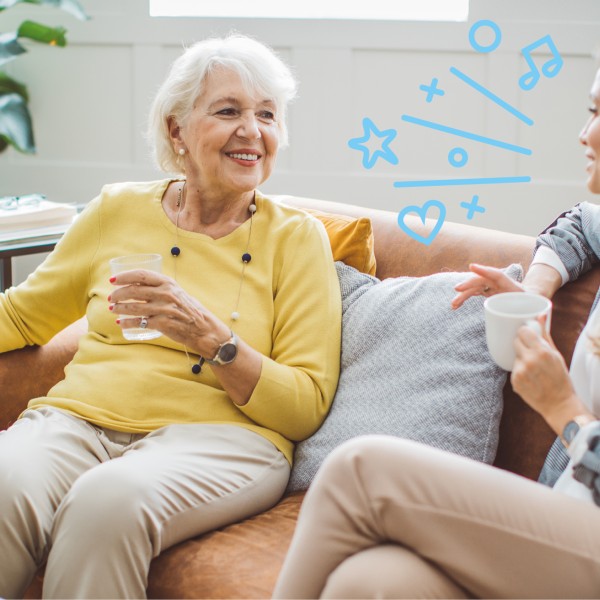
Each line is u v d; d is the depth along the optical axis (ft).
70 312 6.73
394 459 4.20
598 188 4.84
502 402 5.64
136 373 6.01
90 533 4.95
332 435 5.84
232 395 5.81
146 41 11.32
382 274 6.68
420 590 4.04
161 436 5.77
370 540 4.25
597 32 10.36
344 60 10.97
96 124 11.69
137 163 11.69
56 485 5.53
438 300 5.91
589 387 4.72
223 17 11.14
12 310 6.64
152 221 6.51
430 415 5.58
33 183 11.93
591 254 5.70
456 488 4.16
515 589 4.16
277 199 7.61
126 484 5.06
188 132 6.31
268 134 6.32
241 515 5.55
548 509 4.18
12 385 6.53
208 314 5.61
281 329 6.18
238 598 4.72
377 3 11.05
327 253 6.35
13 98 11.33
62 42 11.04
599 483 4.23
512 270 5.74
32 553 5.35
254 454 5.74
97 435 5.93
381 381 5.85
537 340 4.42
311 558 4.23
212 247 6.34
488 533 4.13
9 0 10.62
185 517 5.22
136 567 4.97
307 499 4.35
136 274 5.46
